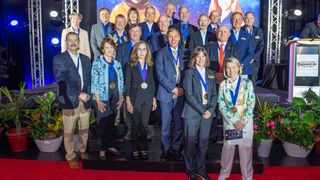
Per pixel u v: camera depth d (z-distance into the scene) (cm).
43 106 544
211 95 407
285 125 489
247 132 388
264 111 511
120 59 510
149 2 878
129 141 532
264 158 493
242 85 387
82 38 627
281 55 896
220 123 570
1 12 992
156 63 444
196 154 429
